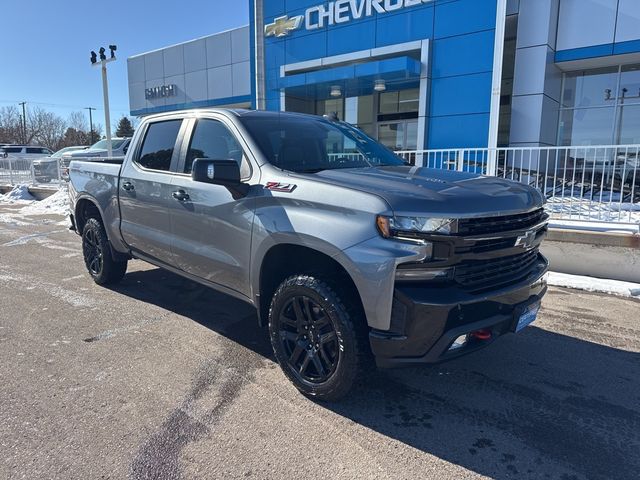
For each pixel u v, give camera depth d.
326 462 2.59
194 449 2.67
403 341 2.71
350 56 14.34
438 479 2.47
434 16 12.75
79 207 5.78
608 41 11.65
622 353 4.05
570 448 2.75
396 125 15.87
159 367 3.66
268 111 4.19
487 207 2.84
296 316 3.21
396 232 2.68
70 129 83.25
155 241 4.44
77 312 4.85
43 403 3.12
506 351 4.07
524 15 12.16
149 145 4.66
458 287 2.76
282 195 3.20
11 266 6.77
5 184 17.84
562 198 7.03
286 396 3.27
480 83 12.24
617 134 12.98
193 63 20.61
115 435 2.79
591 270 6.22
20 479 2.40
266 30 16.20
